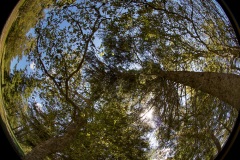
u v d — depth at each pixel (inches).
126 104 216.7
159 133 208.4
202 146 178.5
